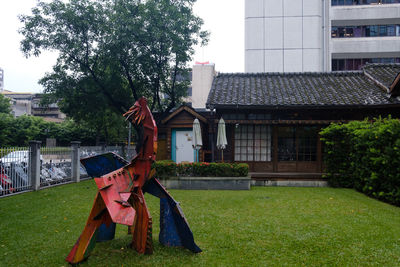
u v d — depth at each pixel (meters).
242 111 12.66
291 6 23.86
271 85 14.05
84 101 14.70
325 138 10.91
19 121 33.16
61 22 13.11
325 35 23.88
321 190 9.94
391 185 7.58
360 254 4.30
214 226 5.64
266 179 11.05
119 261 4.03
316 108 11.81
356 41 25.42
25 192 9.20
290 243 4.74
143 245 4.25
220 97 12.71
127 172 4.21
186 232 4.36
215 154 12.67
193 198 8.41
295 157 12.46
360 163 9.38
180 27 13.73
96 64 14.47
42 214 6.54
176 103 17.50
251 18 24.25
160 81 15.92
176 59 14.48
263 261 4.07
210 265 3.94
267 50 24.02
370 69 14.95
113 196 3.77
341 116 12.17
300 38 23.70
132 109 4.36
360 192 9.52
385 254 4.29
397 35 25.66
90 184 11.23
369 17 25.12
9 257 4.16
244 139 12.73
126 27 12.53
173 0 14.59
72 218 6.21
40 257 4.16
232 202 7.86
